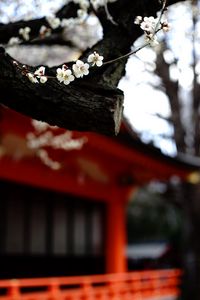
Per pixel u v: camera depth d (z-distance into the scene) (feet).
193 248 51.70
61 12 15.08
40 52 36.52
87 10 14.94
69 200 50.88
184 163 50.14
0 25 14.94
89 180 51.75
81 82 10.55
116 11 11.91
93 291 44.93
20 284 36.17
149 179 54.29
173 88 51.31
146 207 107.86
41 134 39.52
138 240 124.26
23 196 44.47
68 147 41.16
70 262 50.37
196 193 52.26
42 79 9.93
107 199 55.52
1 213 41.68
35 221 45.88
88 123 10.80
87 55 11.14
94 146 42.37
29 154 43.04
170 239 107.34
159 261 94.17
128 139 43.21
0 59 10.02
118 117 10.84
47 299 39.47
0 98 10.53
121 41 11.50
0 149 39.96
